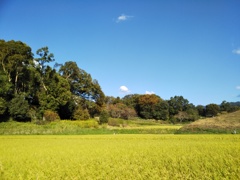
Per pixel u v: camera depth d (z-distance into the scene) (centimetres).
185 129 5641
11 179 1452
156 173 1483
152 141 3534
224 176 1427
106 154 2233
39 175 1509
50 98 7438
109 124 8256
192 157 1956
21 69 7356
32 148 2816
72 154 2281
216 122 5831
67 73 9238
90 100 9275
